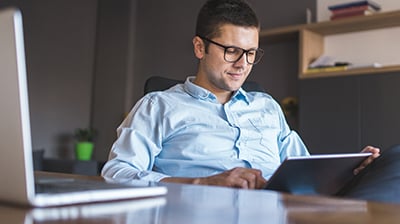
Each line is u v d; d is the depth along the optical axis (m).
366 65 3.12
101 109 4.95
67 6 4.89
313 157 0.94
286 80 3.75
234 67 1.50
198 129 1.49
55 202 0.57
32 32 4.59
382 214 0.57
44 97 4.66
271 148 1.59
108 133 4.86
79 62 4.98
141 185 0.80
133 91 4.79
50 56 4.72
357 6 3.20
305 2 3.71
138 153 1.37
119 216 0.52
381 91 3.00
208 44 1.52
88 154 4.58
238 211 0.57
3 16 0.51
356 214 0.56
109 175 1.27
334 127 3.17
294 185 0.99
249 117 1.59
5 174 0.56
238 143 1.50
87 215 0.53
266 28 3.91
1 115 0.55
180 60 4.45
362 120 3.06
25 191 0.55
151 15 4.72
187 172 1.44
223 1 1.52
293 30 3.44
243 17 1.49
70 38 4.90
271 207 0.61
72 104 4.89
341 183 1.12
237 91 1.59
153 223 0.48
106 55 4.98
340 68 3.19
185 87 1.58
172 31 4.54
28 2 4.58
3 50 0.53
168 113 1.49
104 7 5.06
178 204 0.62
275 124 1.65
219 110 1.54
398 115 2.92
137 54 4.79
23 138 0.54
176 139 1.48
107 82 4.93
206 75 1.56
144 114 1.49
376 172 0.95
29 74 4.54
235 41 1.48
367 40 3.38
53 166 3.74
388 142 2.94
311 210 0.59
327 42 3.56
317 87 3.28
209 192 0.78
